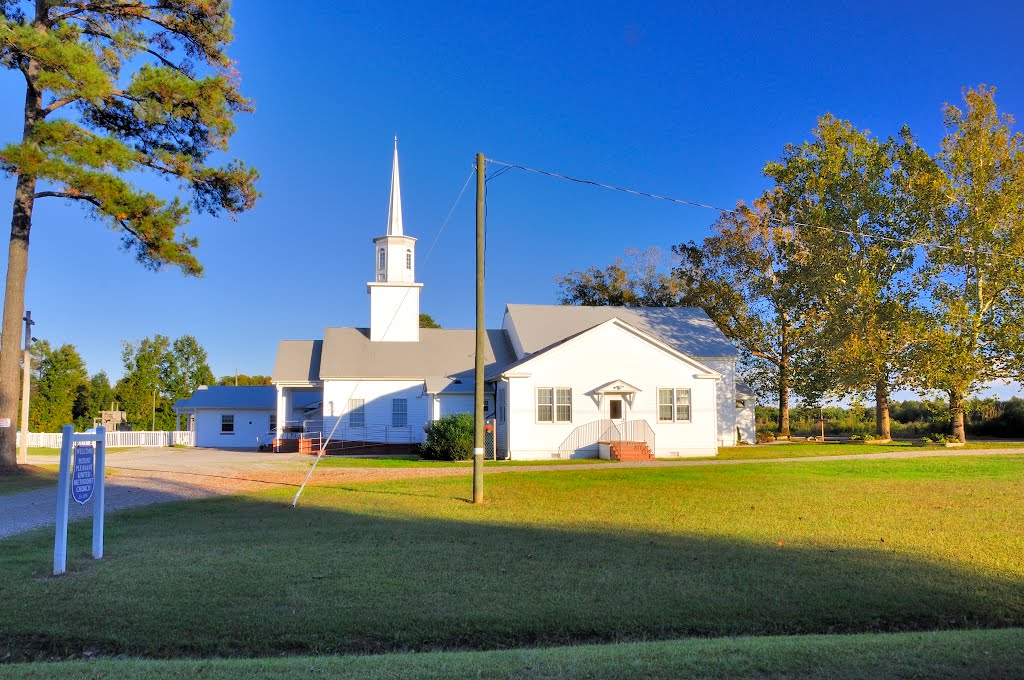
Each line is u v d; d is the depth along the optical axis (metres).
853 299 37.59
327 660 6.25
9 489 20.72
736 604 8.34
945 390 37.50
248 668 5.99
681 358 33.69
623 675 5.69
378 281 45.88
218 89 24.66
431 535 12.65
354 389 41.22
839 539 12.13
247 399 51.69
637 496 18.05
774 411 69.38
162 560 10.55
